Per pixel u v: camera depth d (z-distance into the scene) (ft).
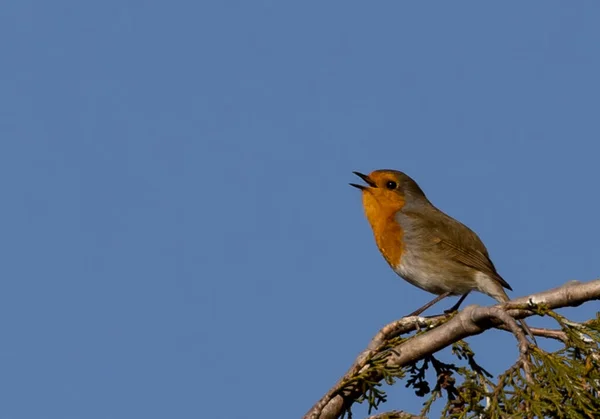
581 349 29.76
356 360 34.45
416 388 35.45
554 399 27.55
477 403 29.43
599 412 27.66
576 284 33.04
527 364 28.94
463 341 35.22
